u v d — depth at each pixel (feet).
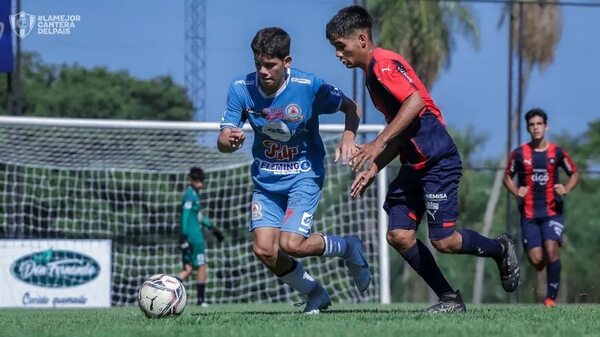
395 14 219.20
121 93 196.75
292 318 55.16
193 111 176.86
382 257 130.31
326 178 146.72
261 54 58.34
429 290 190.60
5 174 140.56
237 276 157.07
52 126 126.82
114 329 46.98
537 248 99.81
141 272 155.94
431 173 59.16
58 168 140.26
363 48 58.39
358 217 139.74
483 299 211.61
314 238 61.67
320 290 64.75
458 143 214.07
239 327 47.16
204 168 149.38
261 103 60.70
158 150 148.15
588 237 220.84
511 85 164.66
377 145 55.26
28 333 46.14
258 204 62.08
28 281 120.67
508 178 101.81
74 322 55.16
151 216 159.84
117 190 155.22
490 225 210.79
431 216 59.41
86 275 122.21
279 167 61.67
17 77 139.74
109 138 147.02
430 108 59.31
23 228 140.87
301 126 60.95
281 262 62.03
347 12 58.59
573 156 222.07
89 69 199.11
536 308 75.66
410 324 48.67
